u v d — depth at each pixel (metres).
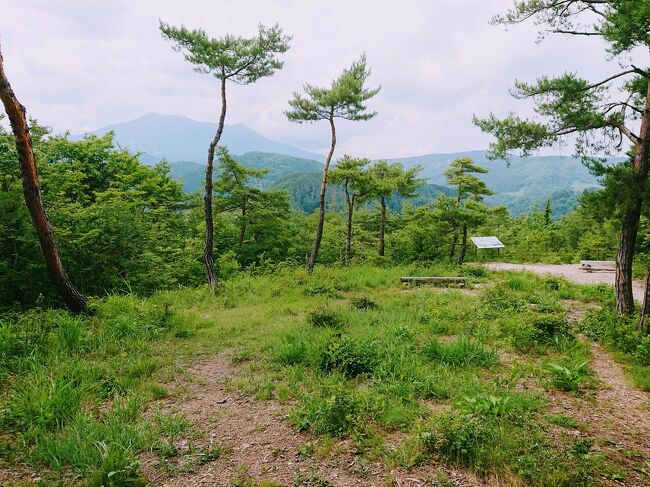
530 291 13.85
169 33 13.87
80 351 7.03
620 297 9.67
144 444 4.33
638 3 7.50
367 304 11.62
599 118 9.34
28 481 3.71
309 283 15.91
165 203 24.98
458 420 4.35
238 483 3.74
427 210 29.45
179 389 5.89
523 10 9.62
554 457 3.82
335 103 18.50
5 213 10.80
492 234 41.59
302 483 3.73
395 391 5.45
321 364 6.56
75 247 12.45
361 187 27.23
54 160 19.59
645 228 15.36
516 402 5.02
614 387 5.96
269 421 4.95
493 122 10.54
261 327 9.50
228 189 26.89
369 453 4.17
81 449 4.03
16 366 6.18
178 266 17.97
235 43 14.65
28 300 11.05
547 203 47.97
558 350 7.50
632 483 3.65
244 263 27.08
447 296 13.24
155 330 8.51
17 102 8.11
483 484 3.67
